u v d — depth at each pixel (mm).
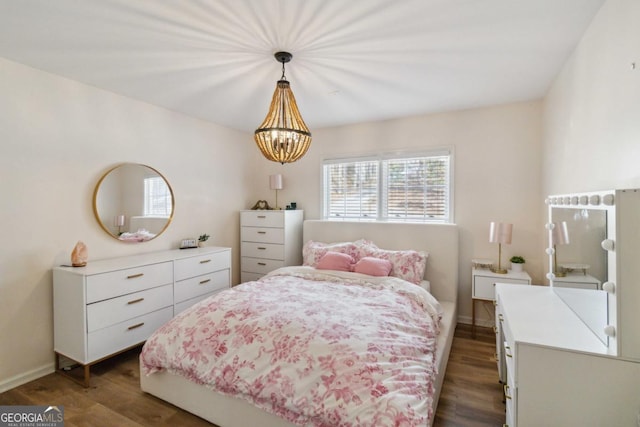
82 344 2234
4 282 2207
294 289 2512
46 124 2404
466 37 1922
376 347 1569
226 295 2295
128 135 2973
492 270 3062
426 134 3555
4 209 2199
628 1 1362
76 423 1839
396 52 2109
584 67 1888
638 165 1291
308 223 4035
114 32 1854
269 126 2133
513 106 3148
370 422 1253
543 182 2957
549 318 1555
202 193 3762
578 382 1198
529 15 1697
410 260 3094
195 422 1828
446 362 2316
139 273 2598
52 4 1579
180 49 2064
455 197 3430
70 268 2389
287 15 1701
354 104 3197
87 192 2668
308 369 1499
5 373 2207
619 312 1138
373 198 3879
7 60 2193
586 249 1471
